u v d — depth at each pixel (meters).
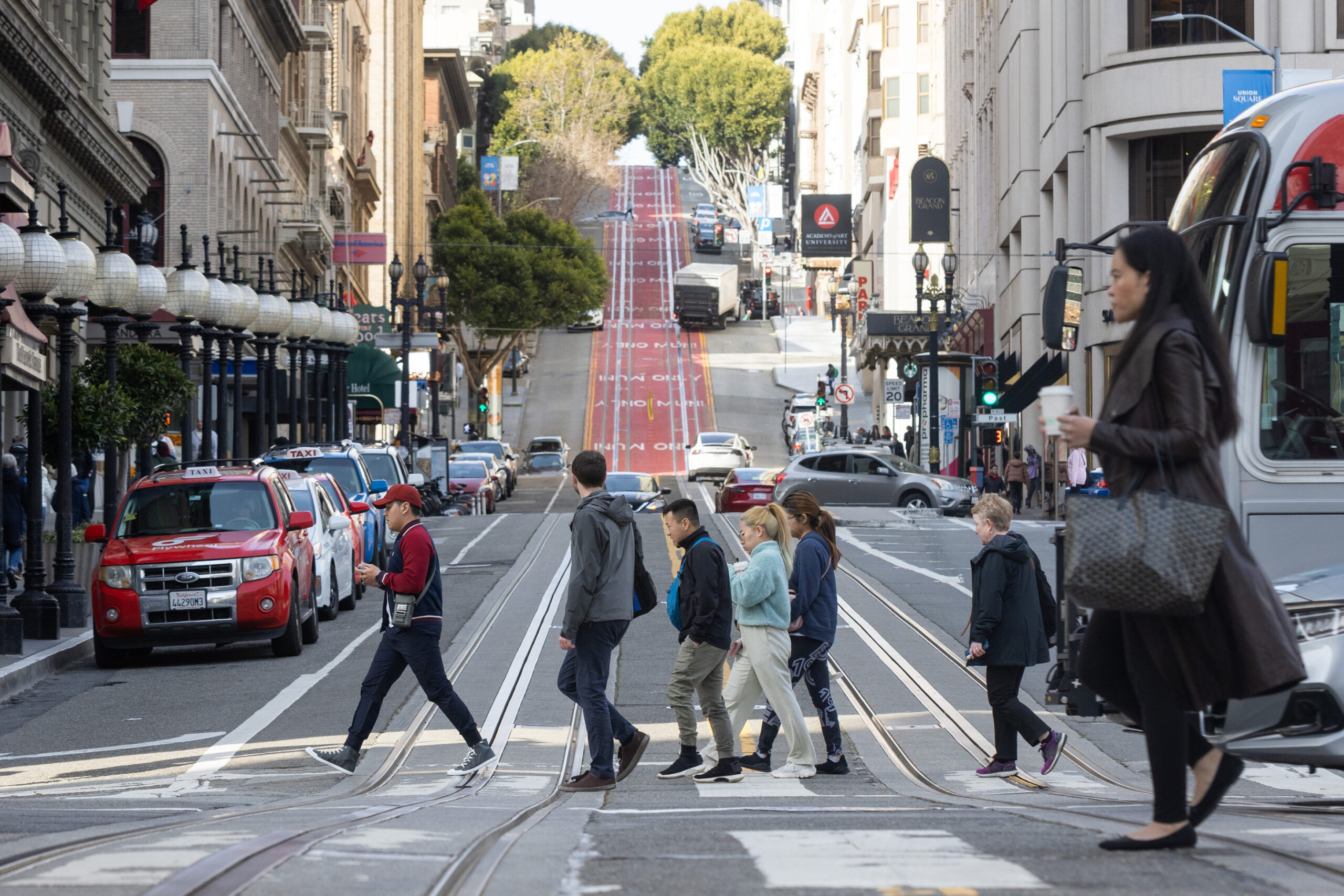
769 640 12.43
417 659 12.79
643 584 12.13
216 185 52.75
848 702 16.78
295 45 68.12
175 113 50.88
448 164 141.62
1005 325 65.62
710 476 74.50
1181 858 6.11
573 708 16.42
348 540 26.78
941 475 52.16
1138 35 46.00
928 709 16.20
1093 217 47.19
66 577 23.06
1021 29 58.75
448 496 55.00
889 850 6.51
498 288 103.12
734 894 5.48
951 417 60.25
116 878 5.76
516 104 167.38
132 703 17.41
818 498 47.56
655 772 13.00
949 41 90.50
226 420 33.94
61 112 36.38
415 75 116.19
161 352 30.62
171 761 13.65
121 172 42.69
